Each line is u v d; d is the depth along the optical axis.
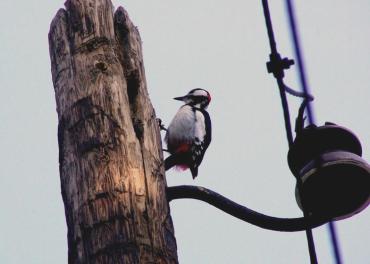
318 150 10.50
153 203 9.88
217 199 10.52
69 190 9.88
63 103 10.44
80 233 9.54
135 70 10.79
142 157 10.14
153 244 9.55
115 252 9.30
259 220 10.49
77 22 10.87
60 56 10.77
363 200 10.62
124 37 11.08
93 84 10.39
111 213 9.55
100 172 9.80
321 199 10.56
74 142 10.10
